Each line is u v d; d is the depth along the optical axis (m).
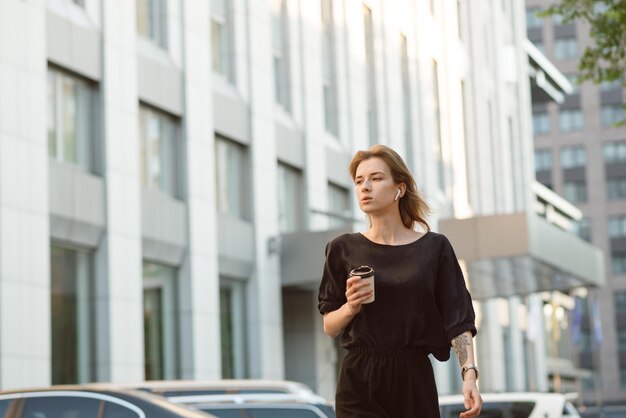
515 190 60.72
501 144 57.22
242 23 32.97
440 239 5.67
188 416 10.13
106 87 26.47
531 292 43.47
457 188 49.19
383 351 5.55
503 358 54.88
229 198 32.06
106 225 26.14
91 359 25.70
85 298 25.75
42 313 23.52
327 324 5.63
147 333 28.22
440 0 49.31
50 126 24.97
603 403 132.12
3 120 22.98
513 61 61.16
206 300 29.83
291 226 35.06
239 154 32.69
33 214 23.53
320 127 36.53
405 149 43.66
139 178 27.92
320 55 37.19
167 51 29.59
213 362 29.89
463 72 51.66
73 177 25.23
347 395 5.62
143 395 10.36
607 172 137.25
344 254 5.70
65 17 25.41
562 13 23.83
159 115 29.17
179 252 29.23
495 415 18.66
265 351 32.34
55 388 10.48
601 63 112.88
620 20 22.97
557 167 138.62
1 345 22.33
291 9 35.94
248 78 32.94
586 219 137.38
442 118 48.53
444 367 45.78
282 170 34.88
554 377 78.75
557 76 74.75
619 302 135.25
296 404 14.07
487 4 57.84
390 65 42.53
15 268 22.89
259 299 32.34
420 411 5.54
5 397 10.55
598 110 138.00
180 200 29.55
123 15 27.30
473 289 42.81
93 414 10.27
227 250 31.25
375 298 5.56
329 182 37.34
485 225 35.16
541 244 35.59
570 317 86.81
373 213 5.70
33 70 23.94
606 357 134.38
